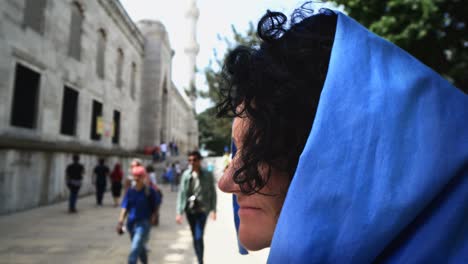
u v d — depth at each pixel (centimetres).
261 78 52
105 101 2139
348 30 50
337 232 40
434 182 41
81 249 644
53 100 1435
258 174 53
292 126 50
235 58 59
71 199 1130
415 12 710
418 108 44
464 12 734
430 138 43
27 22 1238
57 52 1469
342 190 41
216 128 2027
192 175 486
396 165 42
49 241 702
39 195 1197
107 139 2184
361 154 42
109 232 808
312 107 50
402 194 40
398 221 40
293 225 42
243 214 58
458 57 827
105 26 2111
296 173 44
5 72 1077
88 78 1848
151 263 555
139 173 459
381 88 45
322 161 43
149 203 461
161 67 3334
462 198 42
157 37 3325
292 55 52
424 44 767
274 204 55
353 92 45
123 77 2555
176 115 4931
